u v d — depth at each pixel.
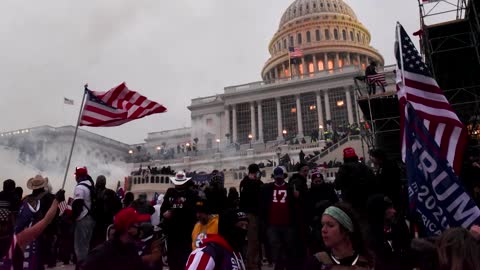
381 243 4.82
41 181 7.00
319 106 76.38
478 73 20.41
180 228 7.00
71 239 12.27
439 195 4.70
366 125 25.94
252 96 81.62
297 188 7.76
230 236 3.80
